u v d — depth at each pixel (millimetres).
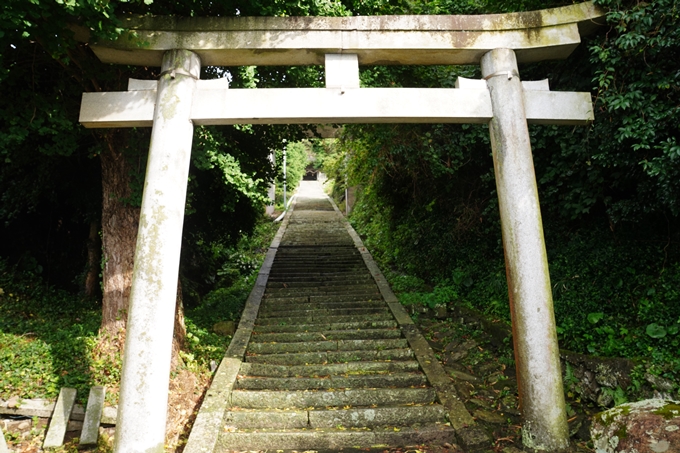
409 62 4324
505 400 4508
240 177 5332
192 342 5559
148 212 3555
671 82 3713
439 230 7910
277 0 4129
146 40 3863
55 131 4145
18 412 4109
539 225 3785
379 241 11188
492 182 6621
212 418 4168
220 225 8094
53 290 7117
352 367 5223
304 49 4004
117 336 4844
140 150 4895
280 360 5477
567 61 5070
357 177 9914
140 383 3277
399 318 6594
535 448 3504
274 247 11398
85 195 7266
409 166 7418
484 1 5797
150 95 3885
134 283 3457
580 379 4344
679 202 3688
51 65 4629
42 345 4848
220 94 3885
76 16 3604
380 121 4098
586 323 4652
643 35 3703
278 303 7473
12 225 7449
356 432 4066
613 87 4066
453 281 7254
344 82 4012
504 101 3965
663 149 3541
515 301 3730
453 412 4305
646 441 2293
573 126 4695
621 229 4785
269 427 4277
